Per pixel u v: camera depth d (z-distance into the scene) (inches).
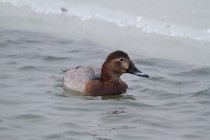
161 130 581.6
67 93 691.4
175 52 829.2
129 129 583.2
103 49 844.0
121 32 904.3
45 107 638.5
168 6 975.0
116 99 676.7
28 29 926.4
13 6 1036.5
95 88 695.7
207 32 882.8
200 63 790.5
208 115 621.6
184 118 613.3
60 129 578.9
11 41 865.5
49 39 883.4
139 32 900.0
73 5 1020.5
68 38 890.1
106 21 948.0
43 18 976.9
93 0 1035.3
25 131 572.7
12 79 724.0
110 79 702.5
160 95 685.9
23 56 805.2
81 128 582.6
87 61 796.6
